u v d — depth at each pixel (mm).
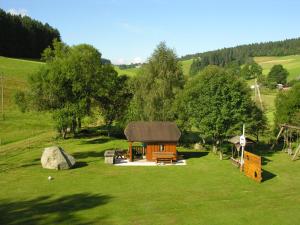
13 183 35062
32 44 170000
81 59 63562
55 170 40438
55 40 77125
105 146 55375
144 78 59219
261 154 52781
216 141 53188
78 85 60500
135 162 45469
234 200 30328
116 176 38156
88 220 25547
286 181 36781
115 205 28750
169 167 42812
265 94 131000
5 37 155375
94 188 33562
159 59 60000
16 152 50875
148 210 27688
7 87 99375
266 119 59562
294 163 46156
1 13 156000
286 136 56688
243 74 189375
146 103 57438
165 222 25359
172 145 46781
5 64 123125
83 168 41656
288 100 58062
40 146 55844
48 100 62469
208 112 48094
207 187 34219
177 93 57188
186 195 31594
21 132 68625
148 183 35500
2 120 74875
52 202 29406
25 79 110000
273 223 25375
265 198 30969
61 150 42125
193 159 47719
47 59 77375
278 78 170250
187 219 25938
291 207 28641
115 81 66688
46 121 78688
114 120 68375
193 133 68188
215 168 42281
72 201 29688
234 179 37219
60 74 61062
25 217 26016
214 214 26969
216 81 48844
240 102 49031
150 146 46562
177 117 56750
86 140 61281
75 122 63844
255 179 36812
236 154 51438
